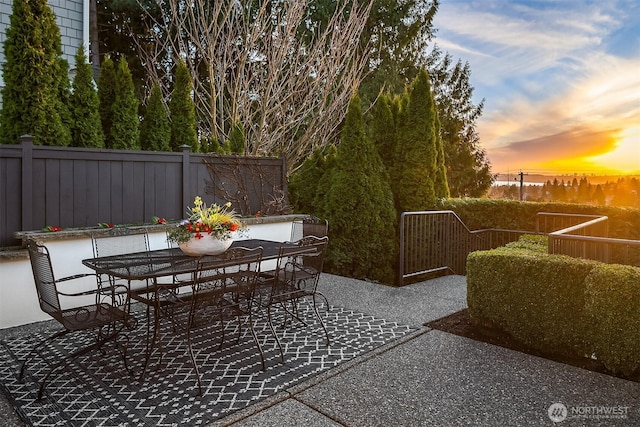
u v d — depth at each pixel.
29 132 4.71
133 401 2.60
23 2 4.68
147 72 11.82
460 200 7.44
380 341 3.60
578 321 3.14
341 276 6.16
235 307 3.26
